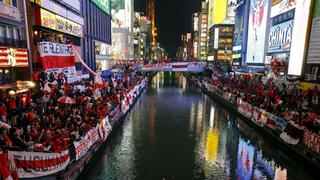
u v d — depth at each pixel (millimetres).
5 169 9258
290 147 17422
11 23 20828
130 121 28234
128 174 15539
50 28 28406
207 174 15781
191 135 23484
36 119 14102
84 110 18062
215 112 33562
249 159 18062
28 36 23844
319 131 15445
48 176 11453
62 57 26406
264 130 22188
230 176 15531
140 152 19062
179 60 72812
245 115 27359
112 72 44094
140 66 63438
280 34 39000
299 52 31094
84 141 15250
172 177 15273
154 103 39938
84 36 43500
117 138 22141
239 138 22750
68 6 35375
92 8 49188
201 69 66062
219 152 19359
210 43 126062
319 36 26922
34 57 25625
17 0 21891
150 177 15234
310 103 22875
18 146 11148
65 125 14828
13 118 14188
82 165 14281
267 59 43562
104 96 24438
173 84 72625
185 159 17938
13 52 20438
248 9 57000
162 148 19953
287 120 18562
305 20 29984
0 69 19875
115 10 90500
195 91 56188
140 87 48562
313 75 27578
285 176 15531
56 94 19766
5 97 18000
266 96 25594
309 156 15406
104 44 62375
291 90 28531
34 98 18172
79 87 25281
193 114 32250
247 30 57562
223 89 38938
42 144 12039
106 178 15023
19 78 22844
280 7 39062
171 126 26375
